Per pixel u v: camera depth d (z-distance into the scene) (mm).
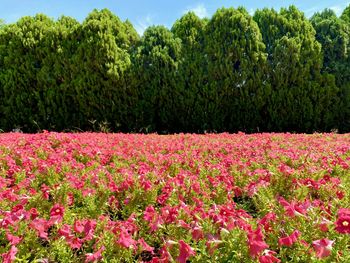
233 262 2348
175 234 2754
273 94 11477
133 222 2943
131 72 11289
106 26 11484
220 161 5242
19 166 4738
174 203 3414
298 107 11602
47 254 2578
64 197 3457
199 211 2994
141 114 11477
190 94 11430
